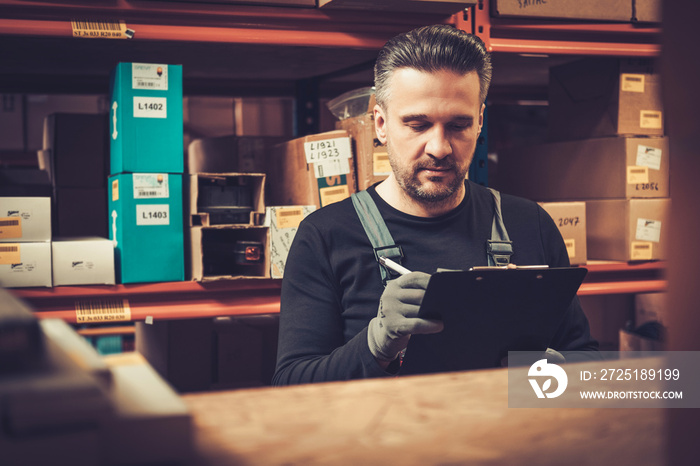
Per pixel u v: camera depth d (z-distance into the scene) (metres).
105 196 2.06
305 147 1.80
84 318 1.58
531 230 1.35
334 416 0.39
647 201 1.92
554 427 0.37
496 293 0.95
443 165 1.20
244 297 1.74
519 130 2.47
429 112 1.16
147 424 0.31
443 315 0.96
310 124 2.37
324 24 1.68
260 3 1.59
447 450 0.34
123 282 1.60
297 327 1.23
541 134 2.50
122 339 2.72
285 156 1.90
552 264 1.38
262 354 2.10
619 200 1.92
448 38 1.19
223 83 2.34
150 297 1.66
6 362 0.32
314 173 1.78
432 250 1.26
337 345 1.25
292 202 1.88
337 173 1.79
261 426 0.37
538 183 2.18
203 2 1.56
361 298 1.25
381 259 1.21
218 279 1.65
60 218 2.01
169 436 0.31
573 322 1.34
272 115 2.57
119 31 1.51
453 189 1.22
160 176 1.62
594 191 2.00
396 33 1.73
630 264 1.92
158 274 1.62
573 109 2.10
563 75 2.13
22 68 2.04
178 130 1.64
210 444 0.34
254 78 2.34
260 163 2.17
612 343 2.35
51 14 1.47
